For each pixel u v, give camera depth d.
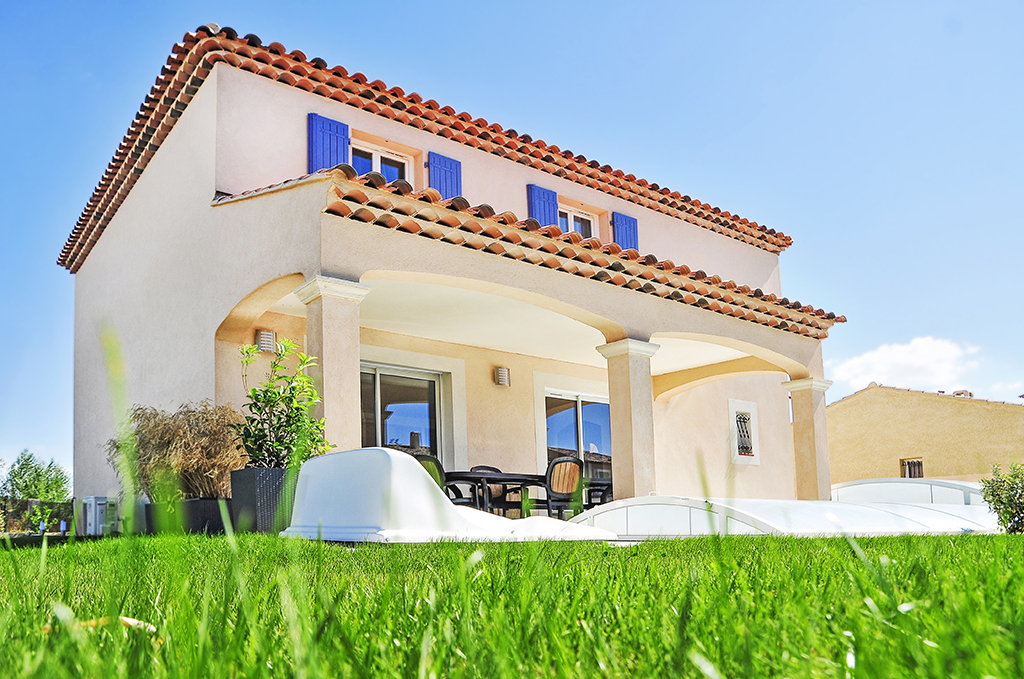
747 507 7.16
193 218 9.95
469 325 11.40
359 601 1.58
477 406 12.71
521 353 13.42
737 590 1.56
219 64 9.95
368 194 7.56
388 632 1.20
